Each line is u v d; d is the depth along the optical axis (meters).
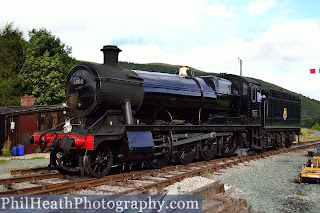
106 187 7.72
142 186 7.35
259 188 8.34
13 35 37.75
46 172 9.80
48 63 30.52
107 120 9.22
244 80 14.67
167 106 11.02
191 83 12.23
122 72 9.66
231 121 13.52
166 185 8.00
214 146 12.85
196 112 12.45
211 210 5.57
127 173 9.02
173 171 10.12
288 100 19.41
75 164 9.58
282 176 10.05
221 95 13.33
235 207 6.07
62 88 31.27
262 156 14.79
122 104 9.35
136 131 9.23
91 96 8.95
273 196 7.59
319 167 10.21
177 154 11.02
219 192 7.12
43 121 18.17
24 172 9.48
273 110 17.00
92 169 8.37
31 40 33.16
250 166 11.95
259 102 15.67
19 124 16.98
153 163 10.19
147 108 10.41
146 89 10.19
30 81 30.64
